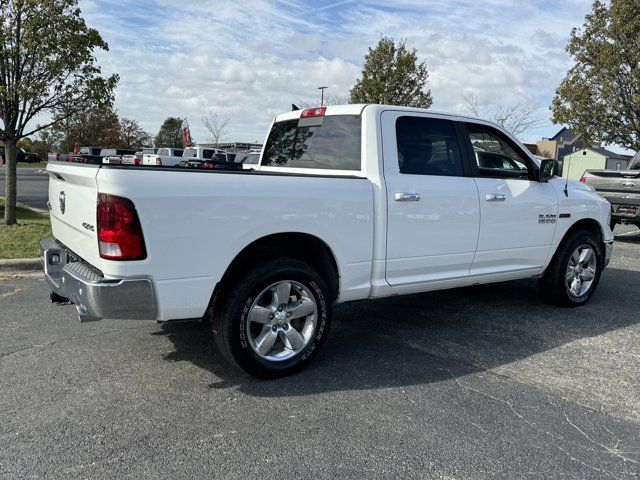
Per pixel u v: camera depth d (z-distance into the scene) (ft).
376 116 14.08
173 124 278.67
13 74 29.27
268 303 12.58
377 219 13.70
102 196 10.42
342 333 16.11
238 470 8.96
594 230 20.12
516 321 17.52
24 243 26.43
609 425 10.73
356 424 10.56
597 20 59.52
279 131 17.42
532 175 17.49
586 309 19.11
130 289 10.57
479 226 15.79
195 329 15.90
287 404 11.35
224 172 11.53
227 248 11.48
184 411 10.94
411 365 13.64
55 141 194.90
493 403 11.58
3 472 8.77
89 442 9.70
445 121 15.47
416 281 14.84
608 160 168.76
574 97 61.62
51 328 15.71
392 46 71.51
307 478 8.79
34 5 27.61
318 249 13.26
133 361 13.47
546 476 8.99
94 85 30.60
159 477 8.72
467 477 8.92
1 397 11.37
